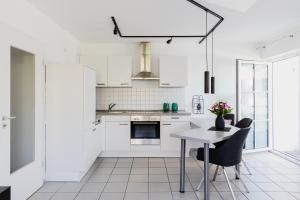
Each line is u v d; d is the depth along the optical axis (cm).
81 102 326
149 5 303
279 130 532
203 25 387
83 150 327
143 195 285
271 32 422
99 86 477
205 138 253
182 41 494
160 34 440
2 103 223
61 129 326
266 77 519
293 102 564
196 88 512
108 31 422
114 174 361
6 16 247
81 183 322
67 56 428
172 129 450
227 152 264
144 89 510
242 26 387
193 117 511
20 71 275
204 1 284
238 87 491
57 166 328
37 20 315
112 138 450
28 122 288
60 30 396
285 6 302
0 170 220
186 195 286
